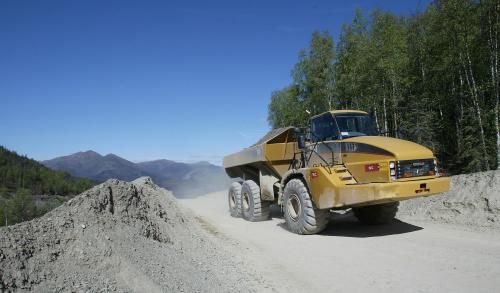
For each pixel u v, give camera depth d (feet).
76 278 11.27
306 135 29.76
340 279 17.10
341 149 25.86
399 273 17.39
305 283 16.83
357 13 78.28
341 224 30.89
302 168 27.61
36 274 10.57
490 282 15.56
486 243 21.74
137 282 12.46
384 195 22.40
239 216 38.11
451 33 56.03
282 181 29.60
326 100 87.30
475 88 54.90
